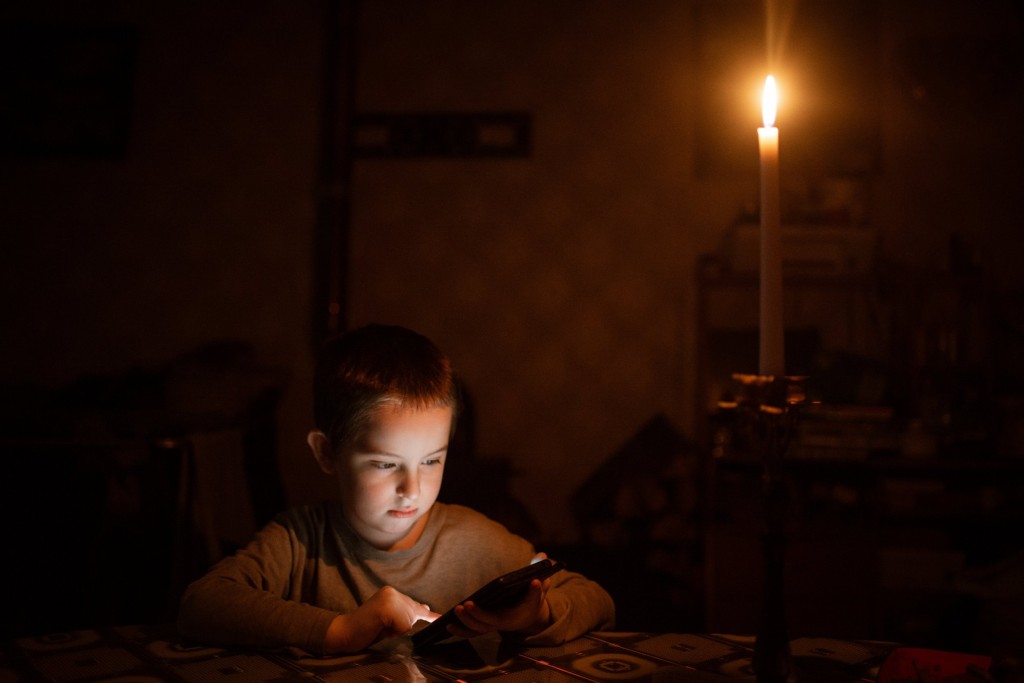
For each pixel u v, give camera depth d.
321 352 1.28
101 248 3.88
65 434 2.68
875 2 3.60
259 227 3.85
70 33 3.90
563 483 3.61
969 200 3.50
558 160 3.73
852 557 2.92
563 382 3.65
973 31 3.54
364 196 3.80
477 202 3.76
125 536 2.37
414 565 1.27
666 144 3.67
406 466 1.16
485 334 3.71
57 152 3.89
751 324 3.56
